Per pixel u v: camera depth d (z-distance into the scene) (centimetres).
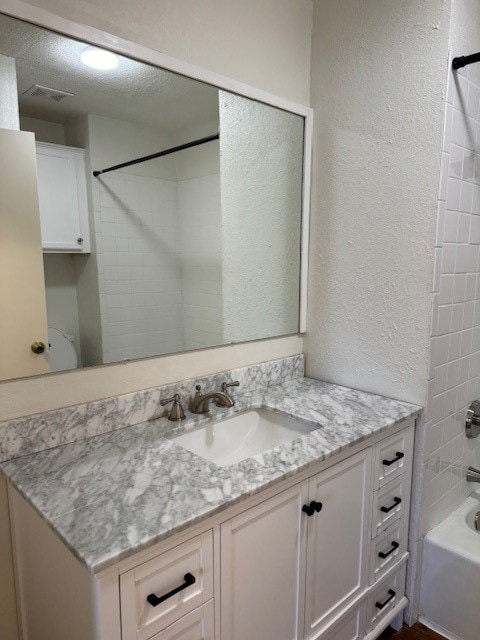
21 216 109
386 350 158
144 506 87
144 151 131
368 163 155
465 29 138
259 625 106
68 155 116
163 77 130
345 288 168
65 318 118
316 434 126
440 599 158
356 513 133
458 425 170
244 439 149
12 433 108
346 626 136
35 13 102
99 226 124
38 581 104
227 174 151
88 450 113
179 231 141
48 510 86
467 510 178
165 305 140
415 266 147
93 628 79
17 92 106
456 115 140
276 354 176
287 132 166
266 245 167
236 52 146
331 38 162
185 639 89
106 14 115
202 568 90
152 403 135
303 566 116
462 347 164
